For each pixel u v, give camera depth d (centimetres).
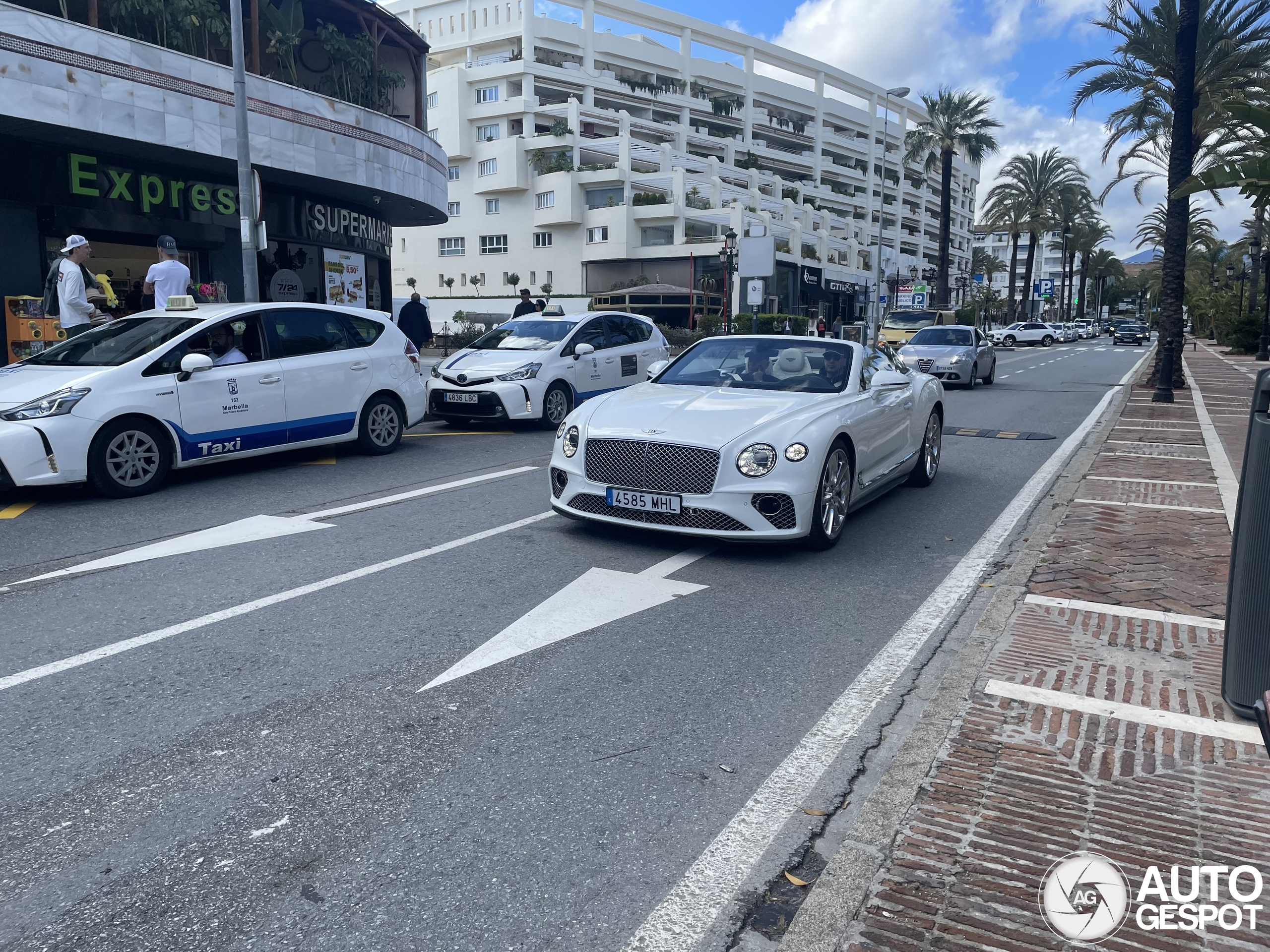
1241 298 5234
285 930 238
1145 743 330
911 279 7275
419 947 231
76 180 1499
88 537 632
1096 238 8112
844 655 434
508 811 295
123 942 232
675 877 262
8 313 1346
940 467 978
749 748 340
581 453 612
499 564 575
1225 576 541
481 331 3850
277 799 300
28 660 414
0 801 298
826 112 8119
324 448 1051
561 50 6281
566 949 231
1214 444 1115
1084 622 460
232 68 1586
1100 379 2445
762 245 3034
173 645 434
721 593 525
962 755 322
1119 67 2120
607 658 425
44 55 1319
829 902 244
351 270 2192
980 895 246
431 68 6272
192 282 1784
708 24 7138
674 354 3588
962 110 4659
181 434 790
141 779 312
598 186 5881
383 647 434
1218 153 2186
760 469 566
